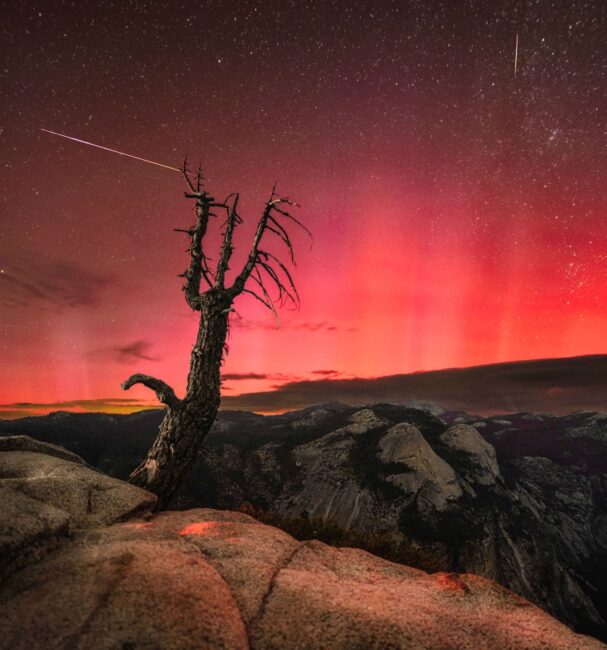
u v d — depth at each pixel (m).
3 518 3.27
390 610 3.14
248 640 2.69
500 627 3.12
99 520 4.48
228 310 7.75
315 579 3.59
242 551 3.97
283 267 8.66
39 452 6.78
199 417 7.28
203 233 8.48
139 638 2.36
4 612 2.50
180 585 2.93
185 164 8.44
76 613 2.49
